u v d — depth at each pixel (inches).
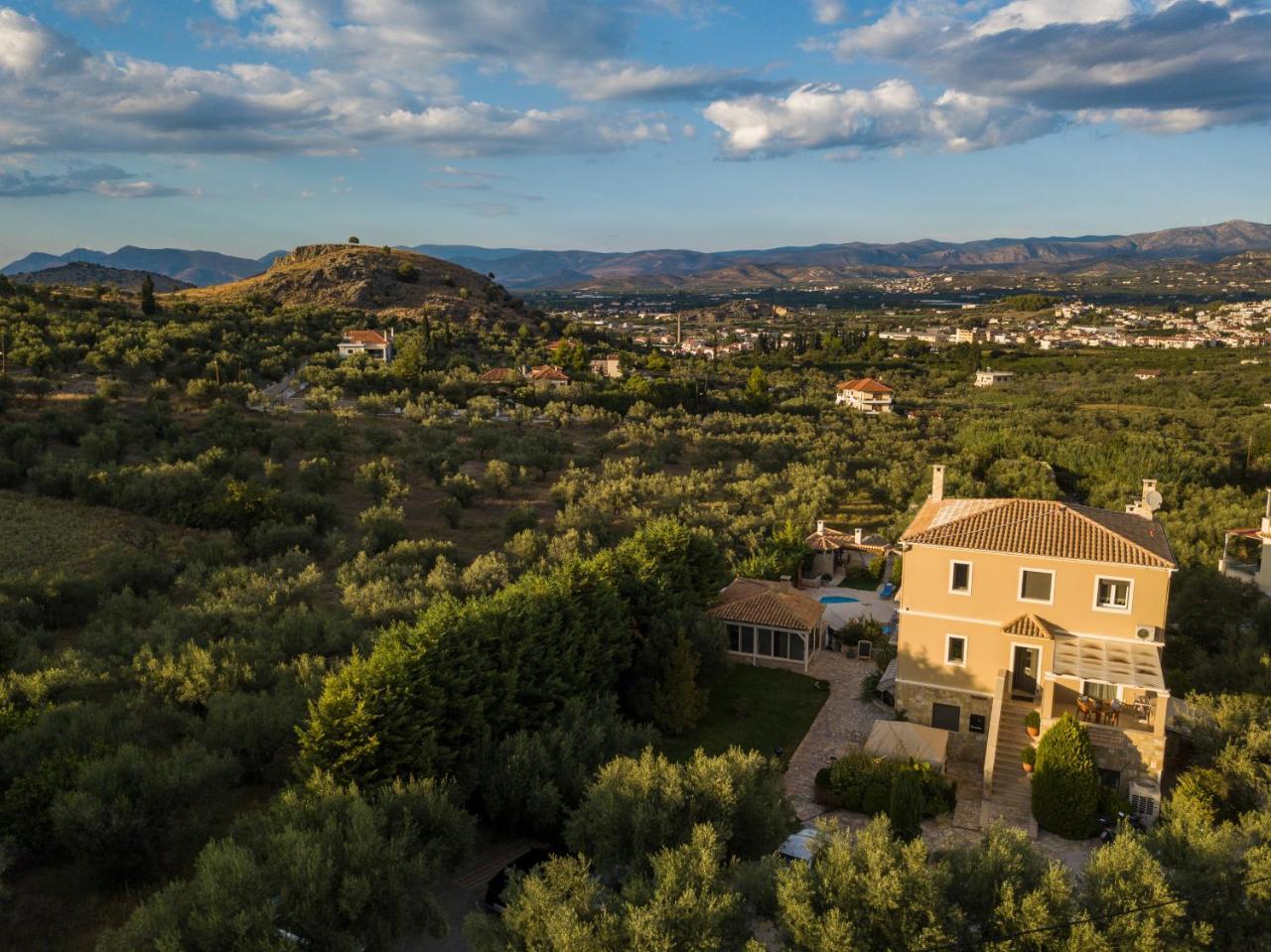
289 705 1141.7
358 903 746.2
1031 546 1237.1
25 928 829.2
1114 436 3794.3
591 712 1194.6
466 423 3750.0
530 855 989.2
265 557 2097.7
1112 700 1205.7
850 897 724.7
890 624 1758.1
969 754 1291.8
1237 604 1649.9
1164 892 723.4
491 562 1813.5
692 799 885.8
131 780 916.6
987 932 726.5
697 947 675.4
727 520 2440.9
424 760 1023.6
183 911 709.9
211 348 4352.9
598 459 3420.3
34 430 2719.0
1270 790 989.8
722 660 1523.1
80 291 5541.3
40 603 1649.9
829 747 1349.7
